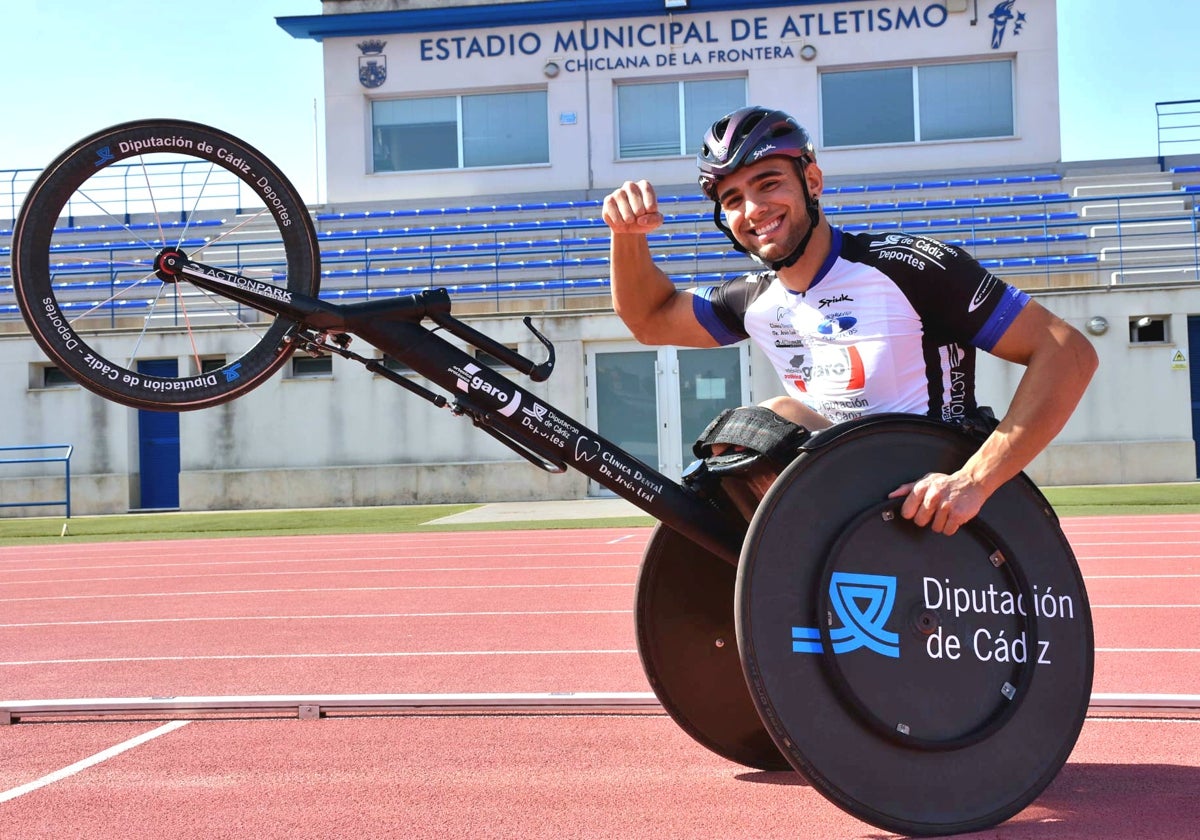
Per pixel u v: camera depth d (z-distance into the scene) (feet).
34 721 12.83
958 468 8.69
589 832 8.62
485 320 56.70
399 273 65.77
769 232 8.78
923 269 8.56
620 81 68.28
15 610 24.68
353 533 42.78
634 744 11.38
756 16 67.00
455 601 23.76
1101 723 11.85
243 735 12.03
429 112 69.31
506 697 12.73
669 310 10.34
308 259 10.44
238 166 10.30
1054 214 63.72
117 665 17.28
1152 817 8.65
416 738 11.76
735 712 10.30
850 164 66.90
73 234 66.54
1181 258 61.52
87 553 38.91
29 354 59.21
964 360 8.98
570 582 26.55
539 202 67.87
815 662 8.05
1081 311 54.39
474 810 9.26
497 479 57.16
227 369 10.06
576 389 56.24
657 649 10.06
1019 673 8.54
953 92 66.95
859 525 8.19
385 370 9.78
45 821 9.14
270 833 8.75
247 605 24.31
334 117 69.00
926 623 8.28
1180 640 17.29
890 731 8.04
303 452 58.13
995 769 8.38
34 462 57.82
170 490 60.34
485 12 67.72
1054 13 66.03
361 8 68.08
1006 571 8.59
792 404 9.41
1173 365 53.93
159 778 10.41
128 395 9.94
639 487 9.43
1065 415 8.21
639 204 9.45
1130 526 36.47
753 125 8.73
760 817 8.93
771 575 8.01
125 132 10.14
